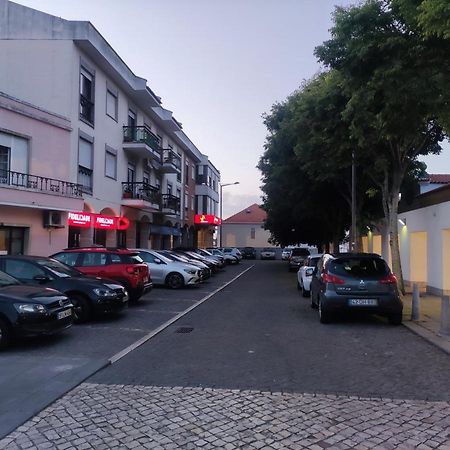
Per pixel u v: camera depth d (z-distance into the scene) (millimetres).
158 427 4715
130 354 7875
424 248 20656
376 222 27484
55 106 20297
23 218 17578
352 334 9742
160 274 19328
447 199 15562
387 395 5797
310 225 37438
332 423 4852
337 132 13914
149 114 31953
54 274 10906
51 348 8273
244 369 6938
